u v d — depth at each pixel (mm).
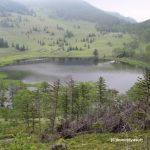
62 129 79438
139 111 73500
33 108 103562
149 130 63656
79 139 64375
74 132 74438
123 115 73062
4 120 120250
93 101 115312
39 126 97750
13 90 186125
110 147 53031
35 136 76188
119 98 118438
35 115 110188
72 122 82188
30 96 110375
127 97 116375
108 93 122625
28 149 31875
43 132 80938
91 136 65625
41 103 114938
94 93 118438
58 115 108562
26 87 199875
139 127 66750
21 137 33281
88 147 55594
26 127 101312
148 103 76375
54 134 75500
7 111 120188
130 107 79750
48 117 103438
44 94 121125
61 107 102375
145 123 67125
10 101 167125
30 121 110250
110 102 109000
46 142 69312
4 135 86375
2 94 167250
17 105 112625
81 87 111438
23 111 102875
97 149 53125
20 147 31828
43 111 112375
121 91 189500
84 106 106750
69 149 55188
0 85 184125
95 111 89000
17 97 118375
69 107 105688
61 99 100312
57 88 98688
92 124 75812
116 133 65625
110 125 71250
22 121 115500
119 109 82000
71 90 109812
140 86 84812
